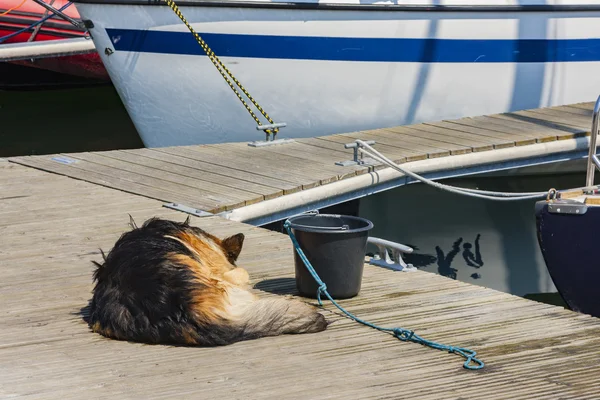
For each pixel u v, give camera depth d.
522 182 13.29
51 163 10.66
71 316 5.71
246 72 12.32
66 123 17.78
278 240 7.58
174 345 5.14
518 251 10.67
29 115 18.41
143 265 5.18
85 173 10.11
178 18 12.03
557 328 5.42
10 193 9.19
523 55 13.04
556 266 7.22
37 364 4.92
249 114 12.59
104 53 12.62
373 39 12.40
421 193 12.41
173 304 5.02
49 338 5.31
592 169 8.16
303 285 6.03
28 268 6.75
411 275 6.58
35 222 8.09
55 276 6.56
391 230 11.22
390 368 4.82
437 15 12.49
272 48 12.21
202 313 4.98
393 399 4.43
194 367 4.83
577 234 7.02
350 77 12.54
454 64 12.82
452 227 11.34
